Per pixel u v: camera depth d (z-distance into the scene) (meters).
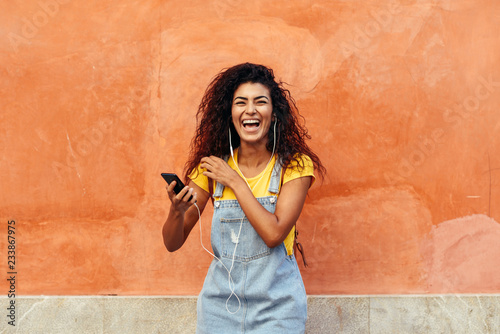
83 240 3.32
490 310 3.29
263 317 2.30
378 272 3.33
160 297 3.30
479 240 3.32
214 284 2.41
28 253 3.32
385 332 3.29
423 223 3.32
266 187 2.41
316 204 3.33
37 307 3.29
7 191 3.31
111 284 3.33
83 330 3.30
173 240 2.51
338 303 3.29
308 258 3.33
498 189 3.32
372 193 3.32
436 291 3.33
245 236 2.33
